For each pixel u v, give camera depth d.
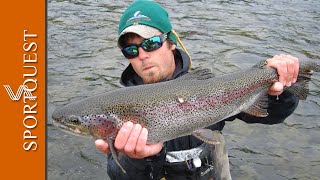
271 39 2.24
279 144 1.29
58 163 1.22
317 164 1.20
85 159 1.24
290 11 2.83
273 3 3.06
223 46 2.10
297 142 1.30
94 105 0.66
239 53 2.01
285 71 0.76
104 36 2.22
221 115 0.74
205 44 2.12
